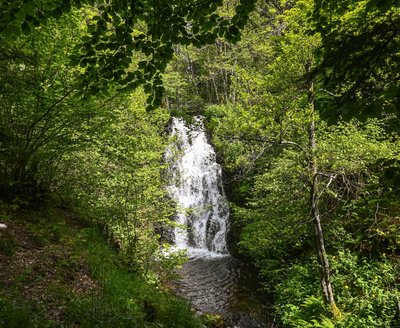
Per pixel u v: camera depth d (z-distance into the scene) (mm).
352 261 8070
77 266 5883
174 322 5883
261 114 7348
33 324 3637
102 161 7902
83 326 4156
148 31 3508
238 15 3598
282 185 8297
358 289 7641
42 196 7438
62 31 5645
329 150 7293
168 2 3311
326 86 2832
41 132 6305
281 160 8570
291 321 7312
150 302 5953
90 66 3652
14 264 5039
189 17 3510
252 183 14344
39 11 3111
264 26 17359
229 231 15328
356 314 6902
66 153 7398
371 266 7867
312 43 6633
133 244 7906
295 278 8828
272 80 7199
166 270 8570
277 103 7141
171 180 12914
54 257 5816
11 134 6324
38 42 5469
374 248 8273
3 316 3510
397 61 2480
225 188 16812
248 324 8070
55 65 5746
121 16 3445
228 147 9828
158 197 10117
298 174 7902
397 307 6766
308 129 7629
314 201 7496
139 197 8234
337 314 6941
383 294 6953
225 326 7707
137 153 8250
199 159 18328
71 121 6508
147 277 7590
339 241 8953
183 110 7398
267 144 8047
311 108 7035
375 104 2314
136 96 9641
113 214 7641
